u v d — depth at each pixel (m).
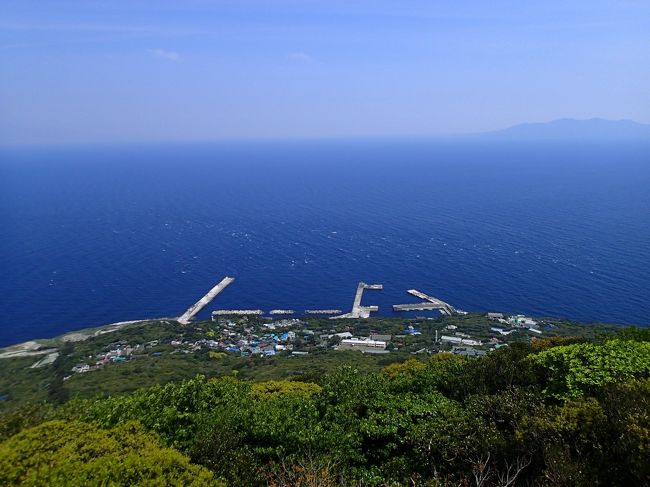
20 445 9.84
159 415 13.55
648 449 9.13
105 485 8.66
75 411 13.60
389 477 12.72
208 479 9.82
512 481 10.41
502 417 13.60
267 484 11.48
